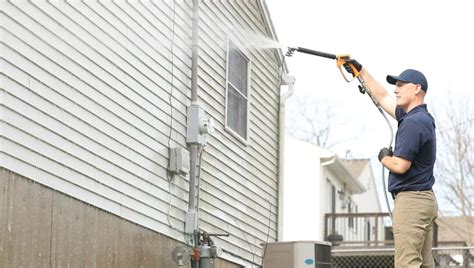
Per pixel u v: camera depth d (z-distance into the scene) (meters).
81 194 12.59
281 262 17.03
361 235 38.00
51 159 11.88
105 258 13.13
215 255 15.97
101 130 13.34
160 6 15.70
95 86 13.24
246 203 19.25
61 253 11.91
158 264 14.98
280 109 21.84
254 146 20.00
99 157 13.20
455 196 42.28
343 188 38.81
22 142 11.21
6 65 11.01
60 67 12.30
